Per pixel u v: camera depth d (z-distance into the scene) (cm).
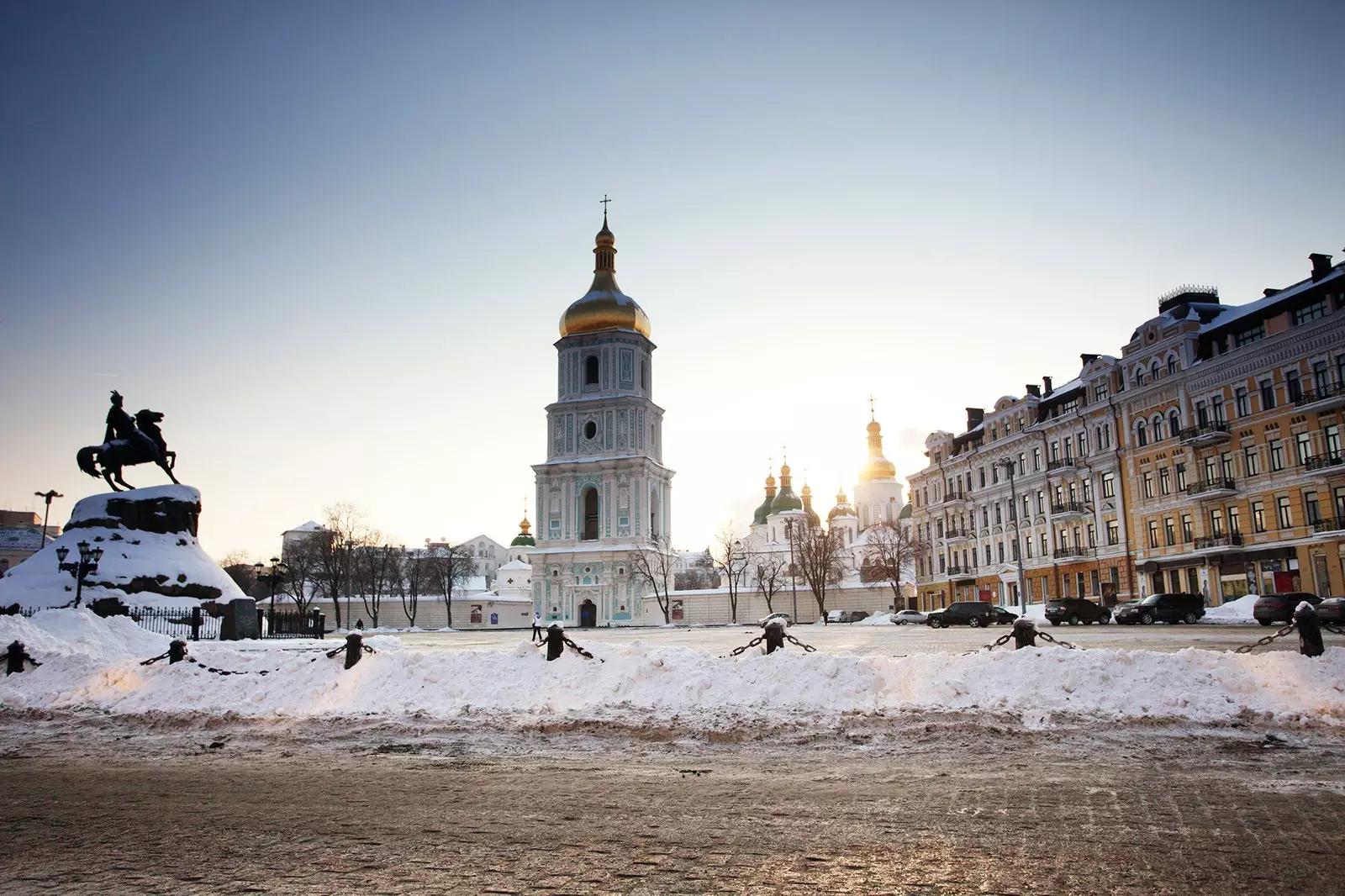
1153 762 1102
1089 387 6619
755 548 14600
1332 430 4697
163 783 1116
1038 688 1438
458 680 1705
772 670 1552
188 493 4347
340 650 1838
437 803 972
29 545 13575
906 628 6462
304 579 10638
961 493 8331
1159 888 652
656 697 1556
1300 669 1382
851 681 1490
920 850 754
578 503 9975
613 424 10025
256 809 956
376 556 10894
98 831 872
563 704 1582
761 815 882
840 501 16150
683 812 904
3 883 713
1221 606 4956
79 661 2008
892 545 10462
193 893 681
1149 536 5956
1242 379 5259
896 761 1154
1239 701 1349
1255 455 5166
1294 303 4959
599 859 749
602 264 10744
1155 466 5912
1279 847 741
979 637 4359
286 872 730
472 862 745
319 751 1341
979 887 662
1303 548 4828
